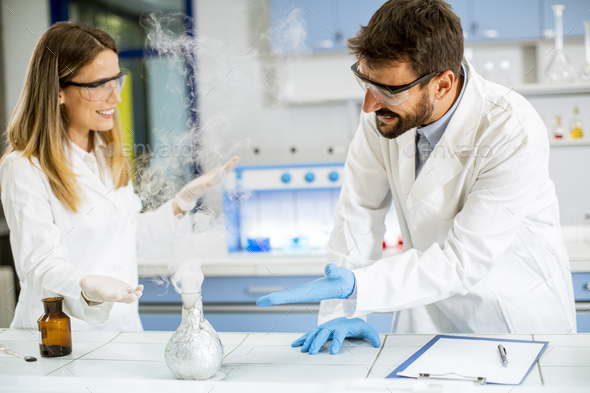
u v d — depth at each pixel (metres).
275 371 0.97
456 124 1.25
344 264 1.40
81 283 1.12
